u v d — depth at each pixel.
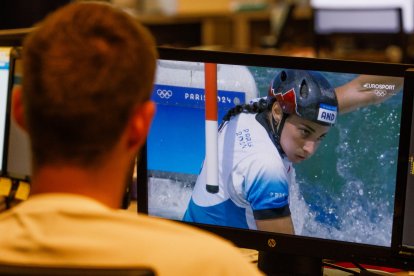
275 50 4.56
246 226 1.52
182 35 4.26
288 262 1.54
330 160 1.45
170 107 1.52
